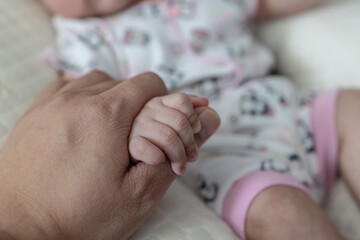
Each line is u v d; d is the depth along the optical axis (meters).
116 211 0.22
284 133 0.33
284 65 0.42
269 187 0.28
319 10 0.41
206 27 0.36
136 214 0.22
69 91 0.25
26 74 0.32
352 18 0.39
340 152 0.32
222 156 0.31
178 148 0.22
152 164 0.22
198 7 0.37
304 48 0.40
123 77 0.34
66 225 0.21
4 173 0.22
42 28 0.36
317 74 0.39
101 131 0.23
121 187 0.22
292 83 0.39
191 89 0.34
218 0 0.38
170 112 0.23
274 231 0.27
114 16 0.37
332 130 0.33
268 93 0.34
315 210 0.27
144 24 0.35
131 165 0.23
